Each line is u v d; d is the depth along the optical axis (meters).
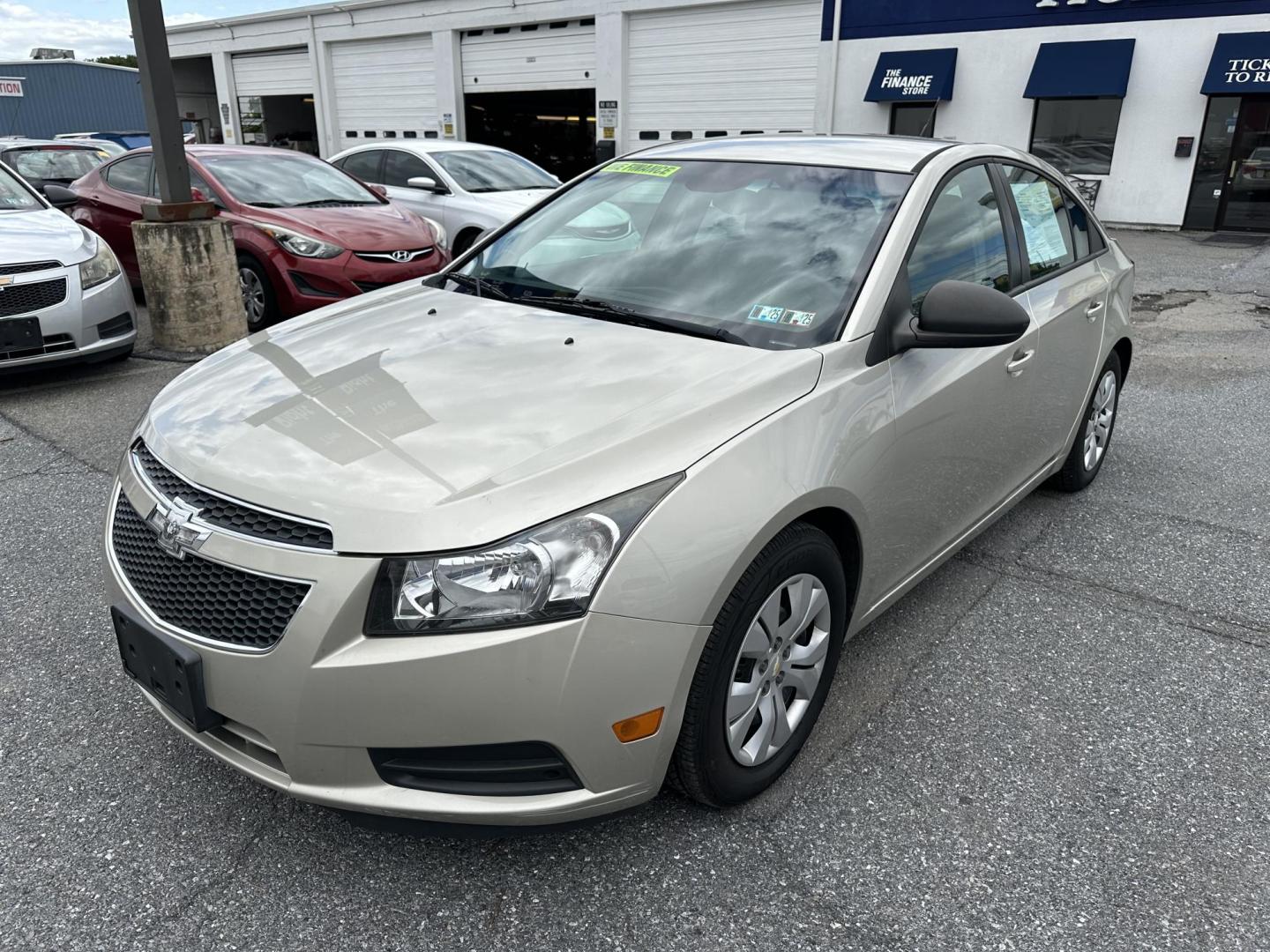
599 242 3.16
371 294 3.32
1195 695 2.91
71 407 5.50
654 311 2.74
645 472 2.00
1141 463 4.93
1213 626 3.31
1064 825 2.34
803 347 2.47
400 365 2.47
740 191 3.10
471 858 2.19
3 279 5.45
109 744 2.57
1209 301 9.78
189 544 2.01
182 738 2.59
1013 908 2.08
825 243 2.79
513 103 25.56
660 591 1.92
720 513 2.02
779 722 2.36
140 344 7.12
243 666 1.91
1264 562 3.80
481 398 2.24
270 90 30.30
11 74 35.66
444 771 1.92
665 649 1.94
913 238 2.78
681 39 21.05
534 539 1.86
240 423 2.22
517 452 2.00
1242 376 6.73
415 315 2.91
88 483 4.36
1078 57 16.73
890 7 18.39
